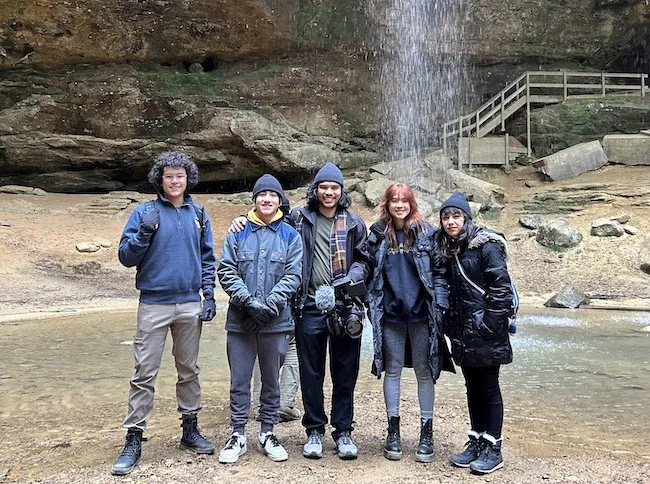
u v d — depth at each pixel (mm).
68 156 21562
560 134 21969
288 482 3164
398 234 3693
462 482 3170
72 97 21359
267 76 22703
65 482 3193
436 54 23953
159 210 3619
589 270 14195
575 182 19578
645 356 6742
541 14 23797
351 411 3699
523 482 3166
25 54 20859
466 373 3566
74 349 7430
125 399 5023
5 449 3758
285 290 3535
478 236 3451
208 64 23250
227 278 3584
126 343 7863
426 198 18797
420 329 3631
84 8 20047
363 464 3457
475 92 24703
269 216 3689
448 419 4367
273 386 3668
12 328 9172
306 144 22172
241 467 3398
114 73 21609
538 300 12312
